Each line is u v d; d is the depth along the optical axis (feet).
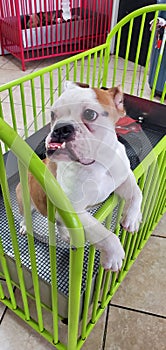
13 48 9.78
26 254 3.34
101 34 10.29
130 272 4.18
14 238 2.54
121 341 3.51
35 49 9.82
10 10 9.13
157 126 4.87
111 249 2.29
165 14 6.72
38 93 8.09
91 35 10.17
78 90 2.23
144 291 3.99
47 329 3.52
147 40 9.43
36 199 2.54
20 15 8.95
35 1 8.91
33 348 3.42
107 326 3.63
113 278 3.42
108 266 2.39
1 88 3.82
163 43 6.23
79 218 1.90
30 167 1.70
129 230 2.69
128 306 3.83
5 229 3.63
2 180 2.07
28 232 2.28
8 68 9.68
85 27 9.89
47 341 3.47
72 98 2.16
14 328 3.57
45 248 3.42
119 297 3.91
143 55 9.78
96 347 3.45
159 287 4.04
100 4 9.68
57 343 3.28
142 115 4.99
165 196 4.24
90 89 2.26
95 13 9.86
